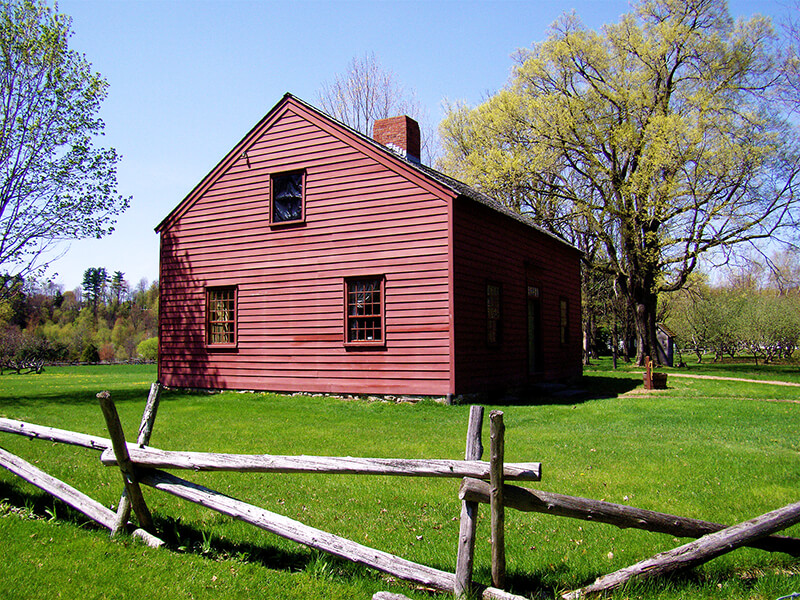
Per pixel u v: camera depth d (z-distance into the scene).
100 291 112.81
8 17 18.36
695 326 42.44
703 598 4.00
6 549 4.75
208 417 12.28
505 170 28.50
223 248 16.95
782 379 22.92
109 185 19.86
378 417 12.41
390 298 14.68
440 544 4.99
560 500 3.86
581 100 27.81
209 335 17.12
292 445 9.13
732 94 27.20
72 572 4.35
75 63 19.31
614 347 32.62
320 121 15.75
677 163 26.38
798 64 26.41
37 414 12.54
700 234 28.48
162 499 6.18
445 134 33.31
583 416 12.77
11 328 50.97
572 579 4.32
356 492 6.62
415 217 14.51
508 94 28.98
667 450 8.97
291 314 15.87
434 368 14.13
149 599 3.99
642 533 5.35
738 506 6.00
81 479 6.86
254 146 16.67
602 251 36.72
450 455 8.41
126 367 42.66
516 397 16.67
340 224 15.38
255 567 4.55
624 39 28.33
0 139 18.27
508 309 17.44
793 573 4.43
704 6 28.06
